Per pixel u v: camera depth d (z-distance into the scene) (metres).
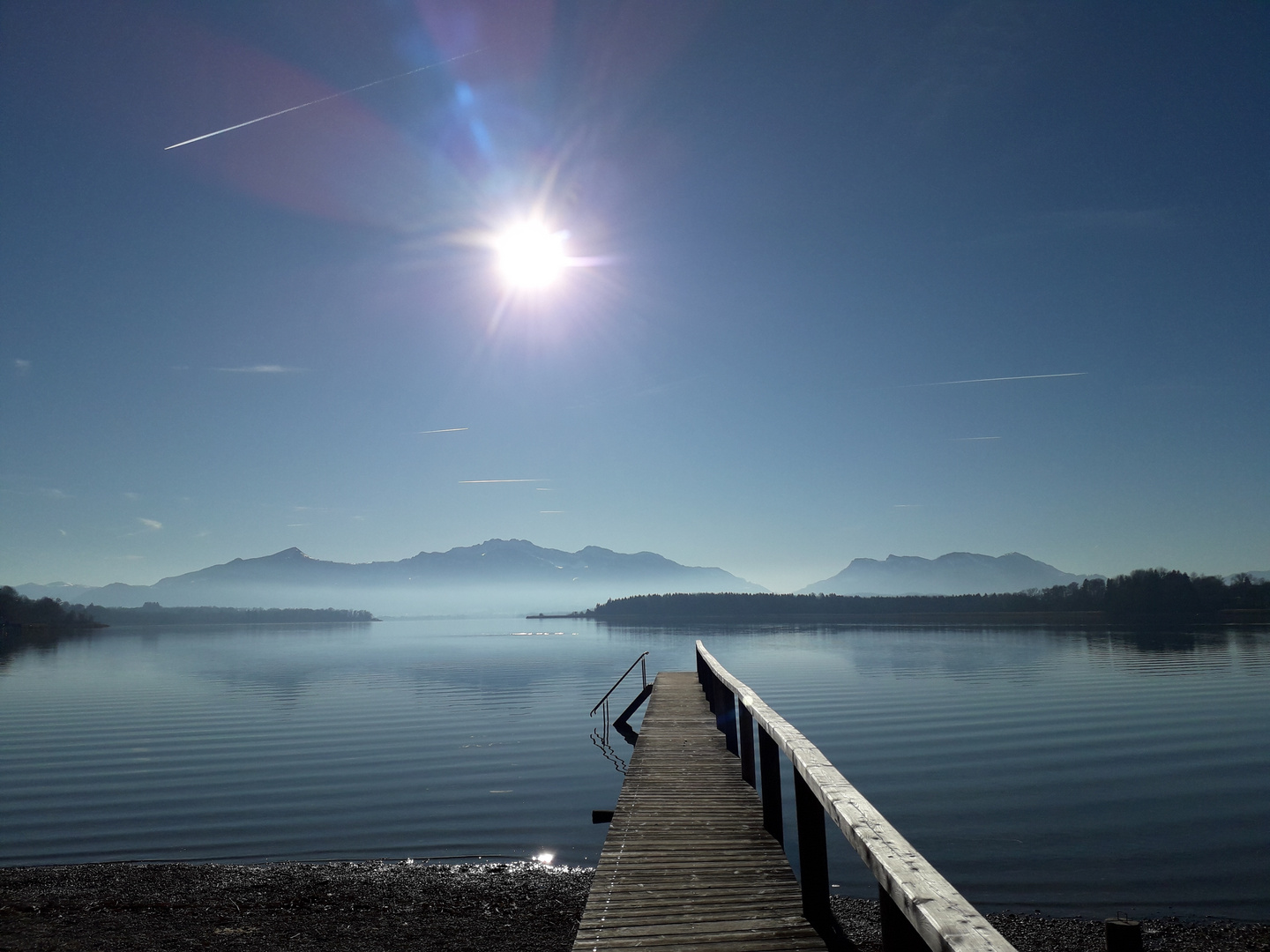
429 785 16.75
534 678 47.69
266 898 9.18
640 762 9.04
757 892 4.72
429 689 40.84
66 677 50.91
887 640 83.19
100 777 17.61
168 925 8.08
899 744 20.84
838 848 11.88
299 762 19.44
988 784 16.03
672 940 3.99
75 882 9.86
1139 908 9.30
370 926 8.23
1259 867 10.66
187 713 30.86
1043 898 9.67
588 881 10.03
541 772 18.12
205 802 15.16
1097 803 14.30
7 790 16.39
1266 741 20.84
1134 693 33.09
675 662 58.16
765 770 6.08
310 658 74.81
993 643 75.75
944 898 2.21
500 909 8.86
